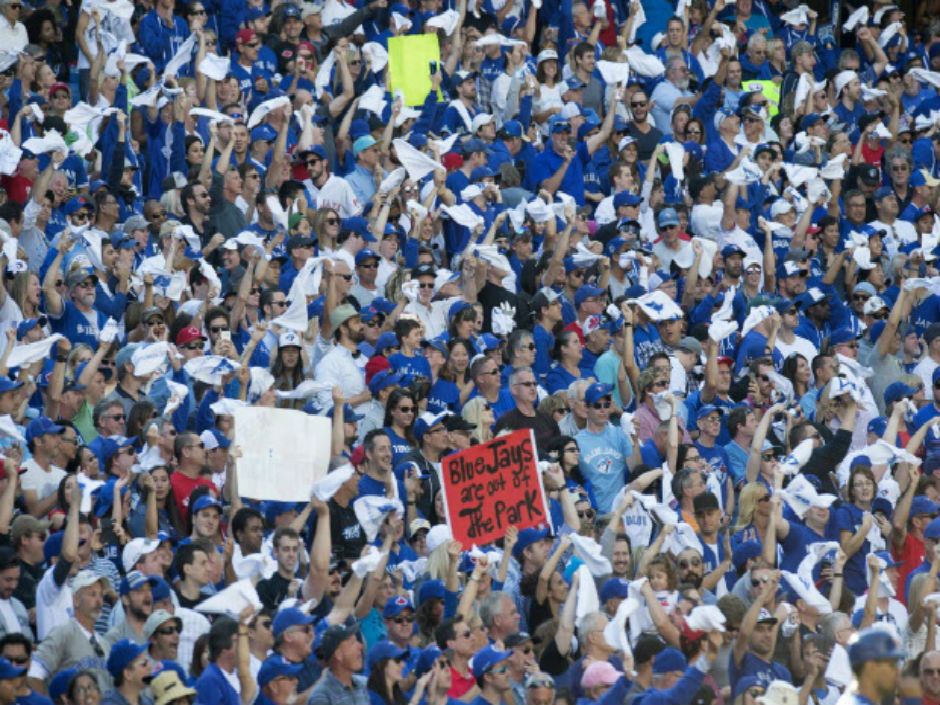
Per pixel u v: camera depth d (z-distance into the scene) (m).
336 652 43.19
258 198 68.94
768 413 60.09
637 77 86.75
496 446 52.12
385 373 58.59
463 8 83.56
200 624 46.12
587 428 59.12
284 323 59.22
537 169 78.44
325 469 51.97
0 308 59.84
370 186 73.94
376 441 52.12
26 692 42.00
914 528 58.47
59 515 48.66
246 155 72.19
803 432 61.16
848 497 57.44
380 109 76.00
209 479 52.06
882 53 94.38
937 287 75.56
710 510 54.47
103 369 57.62
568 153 78.00
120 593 46.00
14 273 60.59
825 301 73.56
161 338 59.12
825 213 80.94
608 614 49.06
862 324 74.38
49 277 61.12
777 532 55.78
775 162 81.94
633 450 59.00
